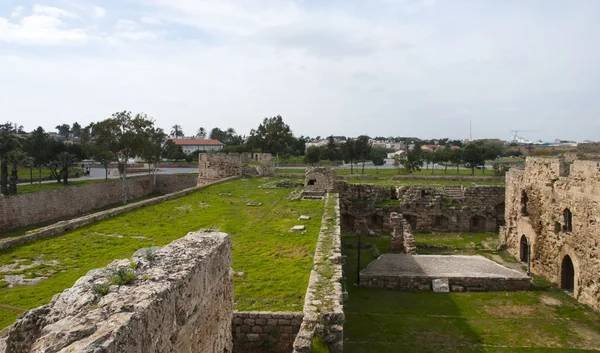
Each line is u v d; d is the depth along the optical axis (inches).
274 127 4015.8
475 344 682.8
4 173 1975.9
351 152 2994.6
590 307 829.8
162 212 1138.0
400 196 1651.1
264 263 718.5
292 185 1744.6
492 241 1430.9
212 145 6791.3
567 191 932.0
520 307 836.0
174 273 310.7
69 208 1999.3
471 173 2839.6
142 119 2206.0
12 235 1533.0
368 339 690.8
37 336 265.1
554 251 984.3
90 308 251.0
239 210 1190.3
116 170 3587.6
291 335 530.6
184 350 304.8
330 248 730.2
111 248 761.6
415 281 935.0
